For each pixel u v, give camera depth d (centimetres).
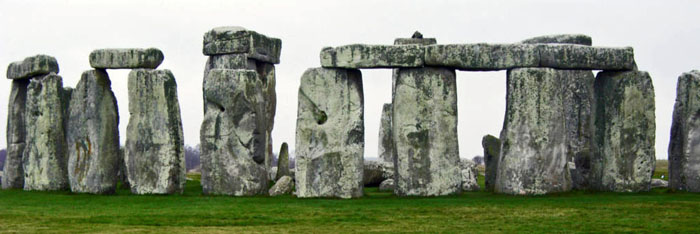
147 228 2788
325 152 3419
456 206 3148
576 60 3488
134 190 3581
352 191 3416
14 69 4025
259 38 4294
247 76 3509
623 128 3591
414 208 3119
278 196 3469
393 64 3391
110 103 3634
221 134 3509
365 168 4006
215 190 3522
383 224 2853
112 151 3628
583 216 2973
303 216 2984
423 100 3422
